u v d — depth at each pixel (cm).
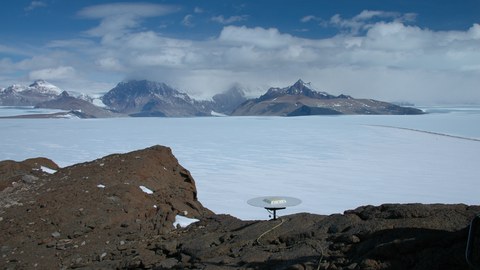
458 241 513
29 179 1252
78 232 925
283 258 611
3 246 868
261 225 762
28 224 952
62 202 1052
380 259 530
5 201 1096
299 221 752
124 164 1302
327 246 617
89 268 757
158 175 1322
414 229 573
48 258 822
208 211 1214
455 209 631
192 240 780
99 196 1086
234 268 616
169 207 1102
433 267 485
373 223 634
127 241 891
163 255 766
